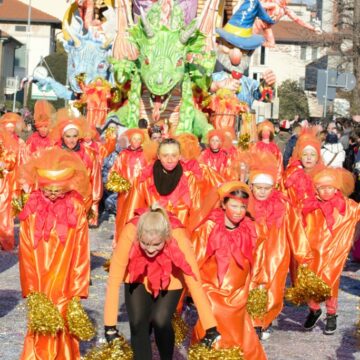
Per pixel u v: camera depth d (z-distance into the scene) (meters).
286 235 8.71
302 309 10.69
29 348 7.01
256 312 7.73
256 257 8.45
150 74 19.00
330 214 9.16
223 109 21.30
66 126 11.05
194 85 20.16
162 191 8.48
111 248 14.67
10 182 14.13
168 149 8.41
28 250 7.16
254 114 23.84
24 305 10.23
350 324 9.94
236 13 23.12
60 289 7.11
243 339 7.10
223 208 7.20
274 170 8.76
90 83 21.56
